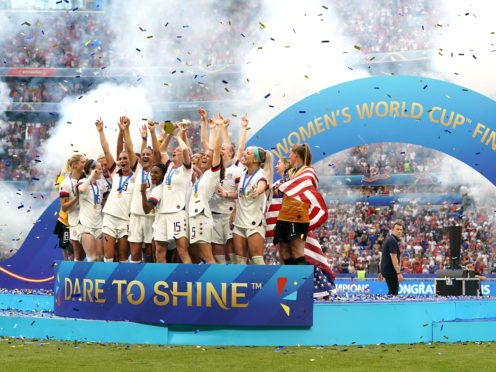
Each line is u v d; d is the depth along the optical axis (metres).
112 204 10.25
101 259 10.93
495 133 14.58
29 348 8.05
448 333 9.10
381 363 6.98
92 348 8.05
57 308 9.66
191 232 9.29
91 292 9.09
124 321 8.75
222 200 9.81
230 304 8.39
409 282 19.12
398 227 12.19
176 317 8.53
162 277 8.61
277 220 9.48
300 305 8.32
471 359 7.32
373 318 8.65
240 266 8.39
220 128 9.30
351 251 26.06
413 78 14.84
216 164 9.27
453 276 13.96
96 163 10.63
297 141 15.09
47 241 14.97
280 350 7.90
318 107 15.06
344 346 8.35
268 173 9.48
